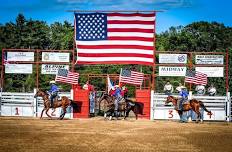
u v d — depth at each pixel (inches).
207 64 1161.4
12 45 3489.2
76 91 1183.6
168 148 695.7
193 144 735.7
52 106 1127.6
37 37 3503.9
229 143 750.5
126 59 1155.9
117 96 1134.4
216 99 1159.6
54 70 1181.1
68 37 3193.9
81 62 1165.1
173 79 2449.6
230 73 2477.9
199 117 1098.7
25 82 2694.4
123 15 1154.7
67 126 966.4
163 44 3284.9
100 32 1160.8
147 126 988.6
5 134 821.2
